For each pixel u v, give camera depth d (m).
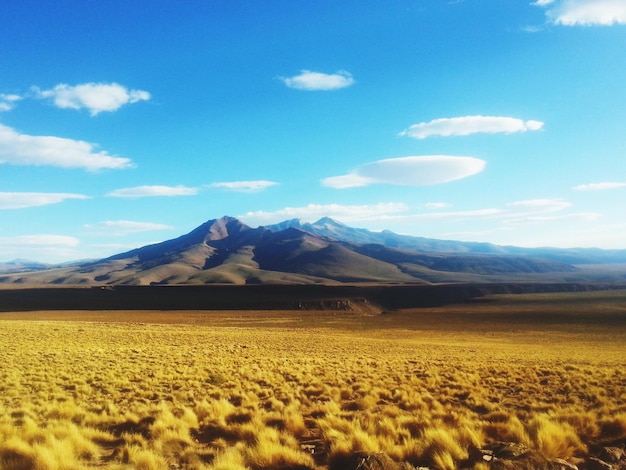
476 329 88.62
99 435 10.47
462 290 187.50
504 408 14.73
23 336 42.56
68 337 43.78
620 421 10.71
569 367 26.75
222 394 16.83
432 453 8.38
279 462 8.32
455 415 12.45
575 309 118.56
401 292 184.38
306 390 18.02
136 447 8.89
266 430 10.26
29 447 8.47
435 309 143.50
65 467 7.82
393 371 24.66
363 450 8.04
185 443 10.15
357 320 110.94
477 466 7.12
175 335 53.44
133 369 23.03
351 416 13.05
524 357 36.31
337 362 28.81
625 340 66.25
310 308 147.75
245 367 24.50
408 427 11.06
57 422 11.09
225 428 11.47
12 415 12.66
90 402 15.41
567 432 9.45
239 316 120.38
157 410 13.22
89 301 145.25
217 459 8.34
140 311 130.12
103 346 36.03
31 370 21.56
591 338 69.75
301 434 11.31
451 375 22.56
